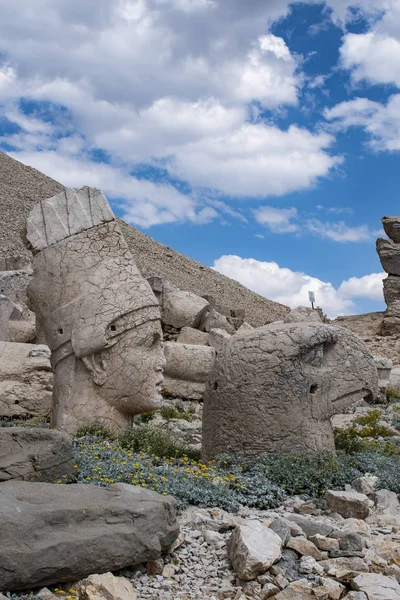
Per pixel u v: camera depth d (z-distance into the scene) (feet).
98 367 30.45
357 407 50.55
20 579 14.44
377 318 100.99
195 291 204.54
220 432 26.78
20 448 19.53
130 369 30.25
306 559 17.39
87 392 30.40
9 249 164.35
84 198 31.94
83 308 30.42
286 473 24.47
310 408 26.50
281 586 16.25
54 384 31.40
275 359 26.35
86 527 15.80
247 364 26.63
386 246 98.99
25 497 16.08
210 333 57.11
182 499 21.06
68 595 15.01
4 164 252.83
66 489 17.06
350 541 18.21
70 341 30.50
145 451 28.17
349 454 29.25
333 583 16.26
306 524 19.39
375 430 39.42
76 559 15.23
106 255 31.32
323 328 27.09
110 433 29.73
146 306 30.89
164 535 16.94
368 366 27.96
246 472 25.48
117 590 14.73
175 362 46.73
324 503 22.93
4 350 37.70
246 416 26.27
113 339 30.37
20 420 35.68
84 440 27.27
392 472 26.78
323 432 26.84
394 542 18.94
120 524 16.25
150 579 16.43
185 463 26.68
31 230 32.19
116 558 15.84
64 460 20.13
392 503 23.66
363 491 23.94
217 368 27.58
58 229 31.78
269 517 20.67
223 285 224.74
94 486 17.67
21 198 225.97
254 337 27.22
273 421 26.04
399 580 17.16
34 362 37.35
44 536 15.06
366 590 15.84
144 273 198.08
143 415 39.40
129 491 17.54
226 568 17.17
